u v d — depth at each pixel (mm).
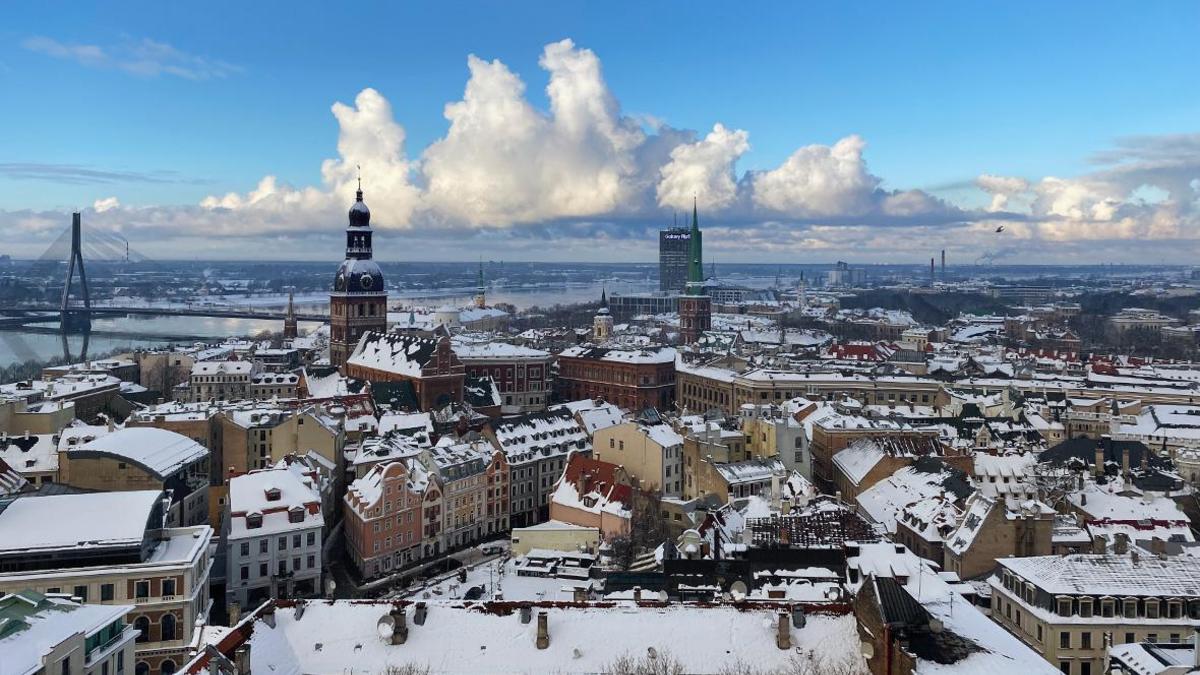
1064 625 125125
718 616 97312
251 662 88250
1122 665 105125
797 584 128750
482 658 93062
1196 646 95000
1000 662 80500
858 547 140250
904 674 80062
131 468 199250
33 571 138375
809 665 90312
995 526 161375
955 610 103500
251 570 188625
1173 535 174625
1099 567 132500
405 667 91188
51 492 173250
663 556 152875
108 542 141750
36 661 89688
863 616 89562
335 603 98438
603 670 91312
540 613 94875
